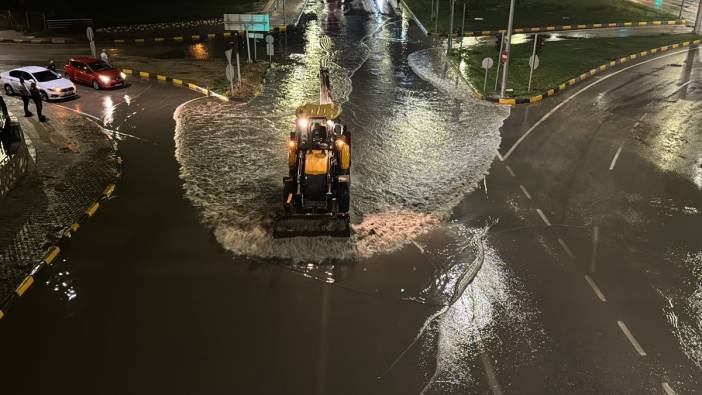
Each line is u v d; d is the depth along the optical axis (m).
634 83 26.50
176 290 10.12
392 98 23.75
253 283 10.35
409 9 50.56
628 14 47.25
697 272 10.78
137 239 11.89
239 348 8.62
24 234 11.93
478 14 47.50
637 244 11.84
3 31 38.31
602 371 8.20
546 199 14.02
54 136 18.41
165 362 8.31
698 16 39.34
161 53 32.56
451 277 10.62
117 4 49.50
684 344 8.77
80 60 25.33
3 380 7.95
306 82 26.48
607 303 9.82
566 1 54.22
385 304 9.77
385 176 15.31
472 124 20.22
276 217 12.31
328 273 10.70
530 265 11.02
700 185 14.91
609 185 14.88
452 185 14.80
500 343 8.80
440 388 7.84
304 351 8.56
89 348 8.62
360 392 7.74
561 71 28.50
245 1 53.56
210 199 13.80
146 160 16.39
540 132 19.36
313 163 11.84
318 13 48.41
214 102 22.97
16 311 9.52
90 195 13.87
